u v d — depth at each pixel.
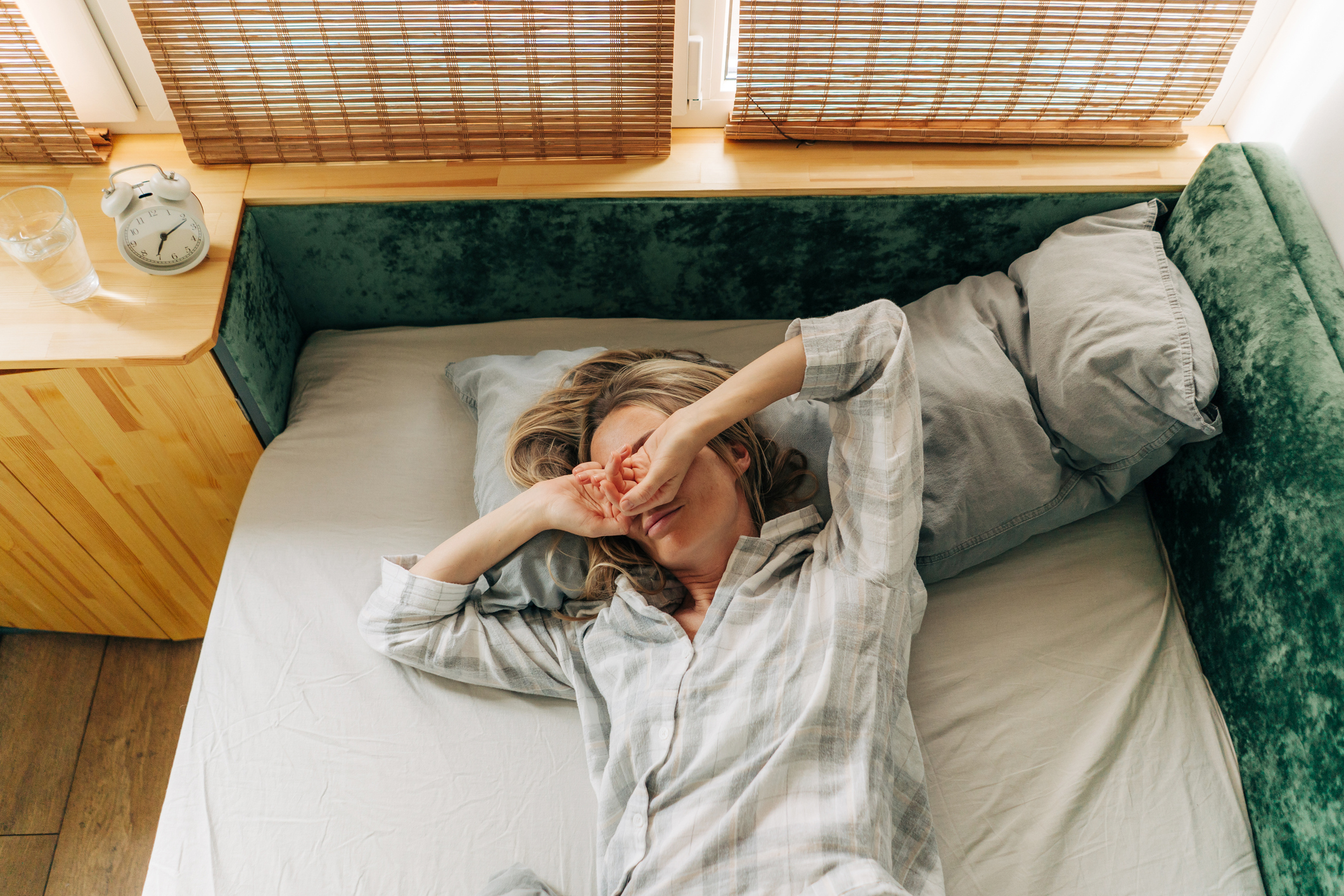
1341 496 1.03
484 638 1.17
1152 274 1.25
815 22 1.32
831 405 1.19
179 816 1.05
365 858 1.04
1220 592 1.20
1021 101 1.45
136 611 1.69
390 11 1.25
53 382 1.21
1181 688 1.19
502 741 1.14
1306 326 1.12
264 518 1.30
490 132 1.41
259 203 1.38
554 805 1.09
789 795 0.97
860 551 1.11
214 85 1.32
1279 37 1.38
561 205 1.41
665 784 1.02
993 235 1.50
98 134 1.42
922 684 1.18
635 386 1.23
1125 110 1.46
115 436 1.31
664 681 1.07
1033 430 1.22
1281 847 1.06
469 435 1.42
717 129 1.52
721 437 1.21
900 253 1.52
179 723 1.69
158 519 1.48
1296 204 1.22
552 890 1.03
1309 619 1.05
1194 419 1.14
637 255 1.50
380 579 1.26
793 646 1.06
